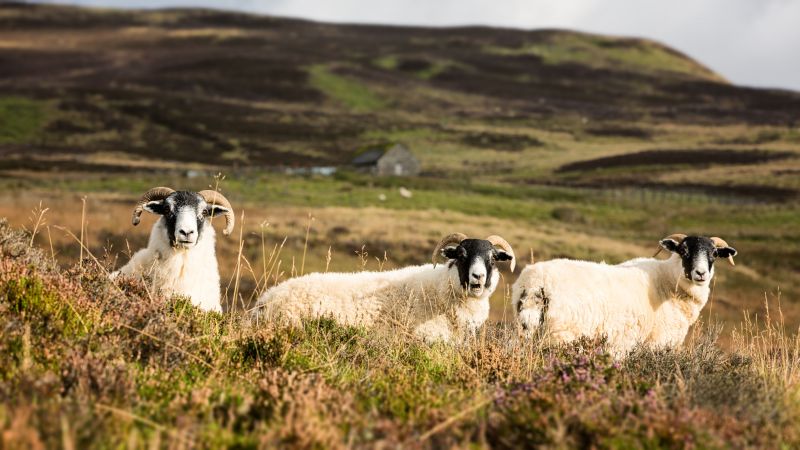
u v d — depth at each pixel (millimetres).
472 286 9422
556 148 139375
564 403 4809
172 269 8727
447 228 50000
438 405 5090
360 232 43219
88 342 5328
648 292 10391
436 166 121562
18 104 134875
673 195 84438
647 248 49500
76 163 99562
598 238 53844
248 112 151375
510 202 76188
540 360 6699
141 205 8812
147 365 5328
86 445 3900
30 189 67250
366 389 5383
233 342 6168
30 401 4258
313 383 5219
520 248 43406
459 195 80250
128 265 8859
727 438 4672
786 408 5469
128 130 129500
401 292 10000
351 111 170125
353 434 4324
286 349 6066
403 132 147875
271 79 189750
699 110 190125
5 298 5629
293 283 10172
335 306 9797
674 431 4500
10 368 4695
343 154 125750
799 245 54656
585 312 9727
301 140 134250
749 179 94812
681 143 141375
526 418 4625
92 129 127625
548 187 91688
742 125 164250
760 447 4660
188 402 4684
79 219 35531
